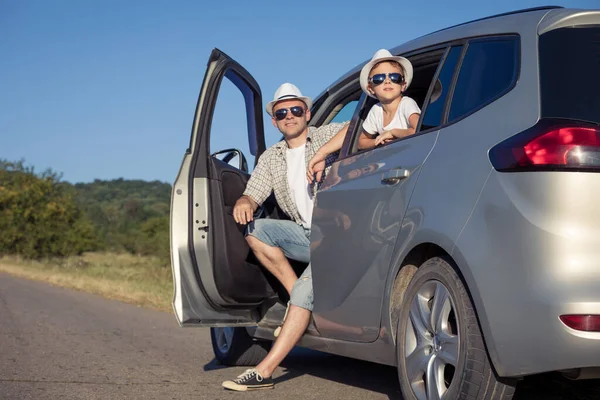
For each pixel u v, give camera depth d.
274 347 4.80
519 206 3.10
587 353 2.92
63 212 43.16
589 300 2.92
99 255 58.09
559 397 4.29
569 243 2.96
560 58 3.30
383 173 4.07
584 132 3.03
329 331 4.55
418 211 3.68
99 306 11.40
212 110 5.21
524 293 3.05
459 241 3.35
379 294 3.99
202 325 5.11
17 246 41.88
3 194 42.81
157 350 6.73
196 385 5.03
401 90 4.46
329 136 5.18
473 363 3.30
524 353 3.07
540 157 3.06
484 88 3.63
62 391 4.76
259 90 5.77
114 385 4.99
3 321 8.92
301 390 4.87
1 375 5.29
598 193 2.99
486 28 3.88
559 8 3.55
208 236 5.10
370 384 5.11
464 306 3.36
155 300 11.98
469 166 3.42
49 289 15.76
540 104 3.22
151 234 63.84
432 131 3.86
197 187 5.13
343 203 4.37
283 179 5.20
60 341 7.19
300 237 5.14
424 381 3.68
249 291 5.24
